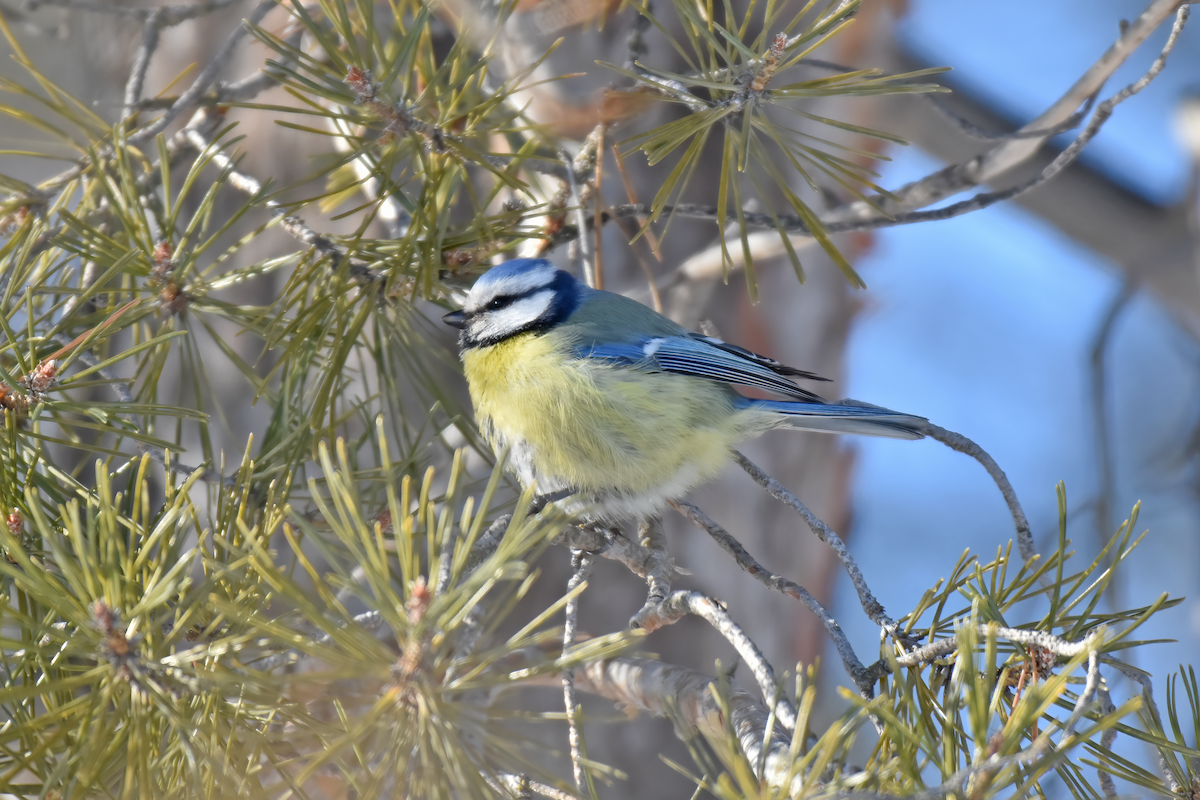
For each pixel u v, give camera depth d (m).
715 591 11.49
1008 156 7.42
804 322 12.32
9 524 4.76
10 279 6.00
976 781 3.56
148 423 6.13
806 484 12.30
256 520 5.64
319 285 6.44
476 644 3.87
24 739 4.14
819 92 5.53
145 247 6.12
